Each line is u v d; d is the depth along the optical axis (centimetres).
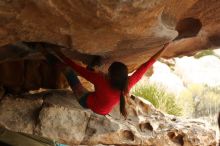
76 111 602
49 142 556
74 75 470
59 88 661
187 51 696
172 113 1146
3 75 597
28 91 635
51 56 489
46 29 386
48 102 591
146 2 345
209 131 748
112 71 441
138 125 672
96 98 450
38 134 570
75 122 600
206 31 596
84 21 368
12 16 361
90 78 451
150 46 476
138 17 363
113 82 439
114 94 445
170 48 680
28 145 524
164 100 1152
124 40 421
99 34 394
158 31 420
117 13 349
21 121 566
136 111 683
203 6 500
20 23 372
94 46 423
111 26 373
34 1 344
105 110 453
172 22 467
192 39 643
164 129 697
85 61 558
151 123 686
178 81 1647
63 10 356
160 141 679
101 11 346
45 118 576
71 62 464
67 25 377
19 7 352
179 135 710
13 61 602
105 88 444
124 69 441
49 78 646
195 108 1427
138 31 397
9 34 387
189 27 538
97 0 335
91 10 349
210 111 1404
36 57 586
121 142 635
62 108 592
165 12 439
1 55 517
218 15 521
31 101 588
